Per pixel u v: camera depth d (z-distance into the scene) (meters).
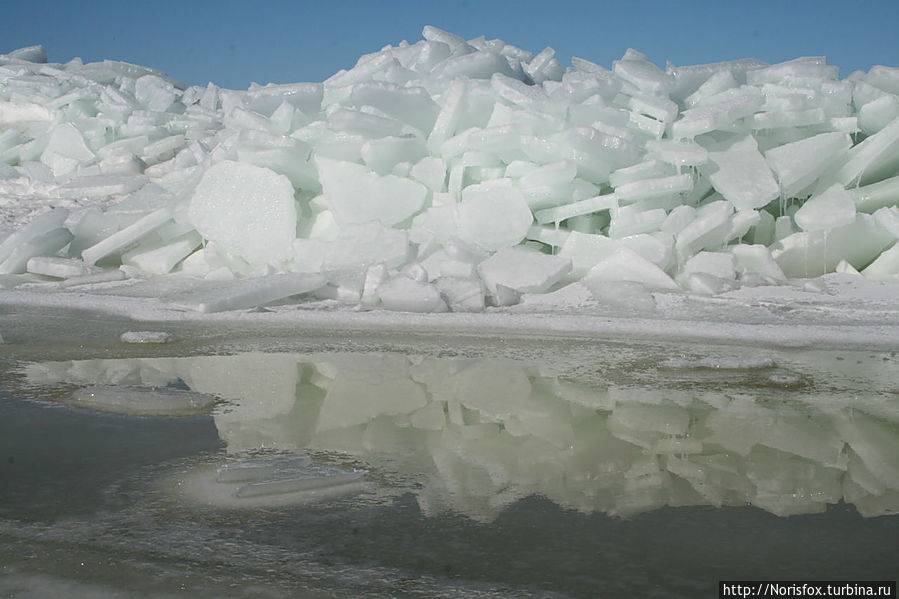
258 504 2.49
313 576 2.01
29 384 4.00
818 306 6.29
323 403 3.73
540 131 7.96
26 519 2.35
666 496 2.60
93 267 7.98
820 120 8.12
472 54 9.22
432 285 6.40
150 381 4.12
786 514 2.45
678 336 5.41
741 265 7.42
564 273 7.00
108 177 11.02
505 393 3.94
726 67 9.13
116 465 2.83
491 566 2.08
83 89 13.59
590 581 2.01
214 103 15.02
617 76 8.84
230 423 3.38
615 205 7.51
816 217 7.48
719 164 7.95
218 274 7.62
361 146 8.10
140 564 2.06
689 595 1.94
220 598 1.89
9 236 8.34
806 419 3.50
